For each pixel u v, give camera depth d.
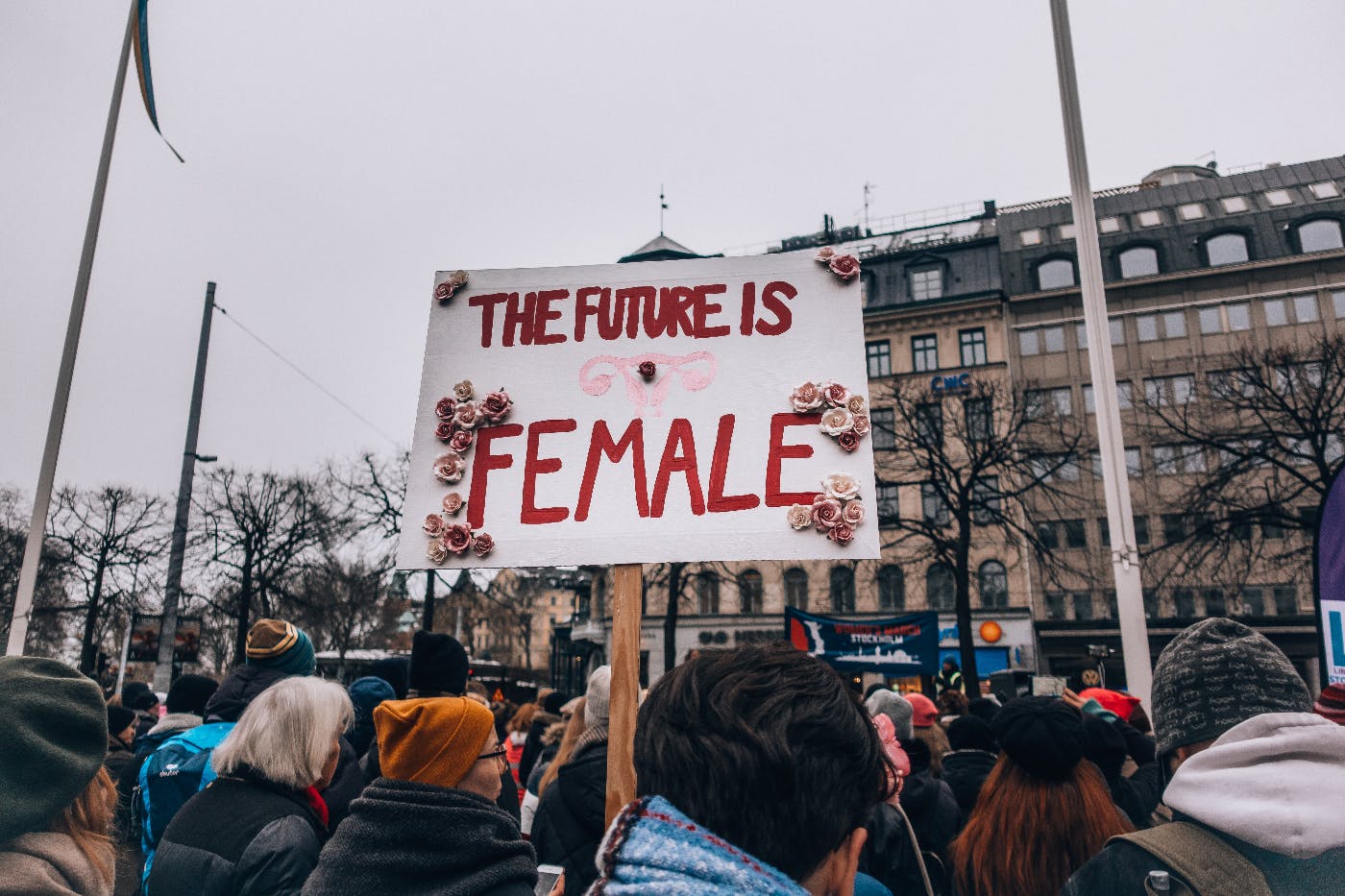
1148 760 4.59
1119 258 38.94
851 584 36.34
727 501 2.91
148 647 20.95
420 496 3.09
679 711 1.25
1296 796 1.55
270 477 29.23
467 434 3.12
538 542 2.96
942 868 3.34
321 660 28.61
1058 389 37.53
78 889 1.67
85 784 1.68
